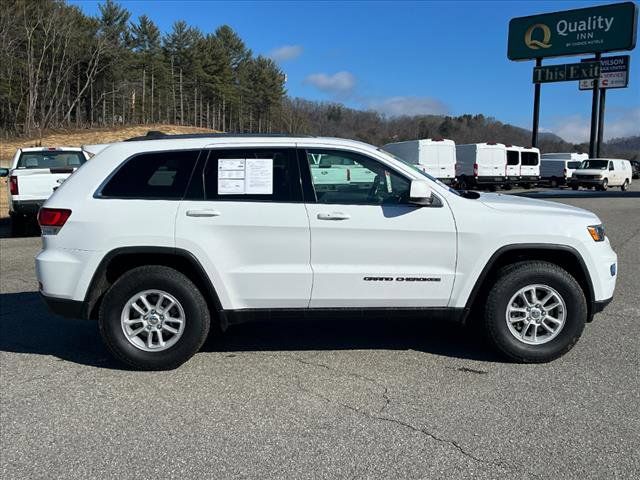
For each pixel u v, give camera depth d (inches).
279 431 139.4
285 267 176.4
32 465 124.6
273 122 3863.2
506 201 190.5
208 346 204.1
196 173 178.1
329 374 176.2
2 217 652.7
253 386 167.3
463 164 1186.6
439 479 118.0
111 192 178.2
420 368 180.5
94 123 2982.3
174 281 175.6
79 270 175.5
